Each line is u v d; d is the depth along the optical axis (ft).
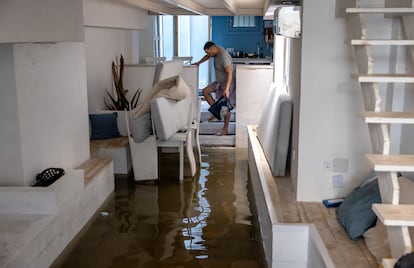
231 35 43.78
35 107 13.51
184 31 44.19
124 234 14.32
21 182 12.91
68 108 16.03
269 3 15.75
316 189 12.85
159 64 21.26
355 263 9.37
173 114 19.48
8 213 12.35
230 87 28.60
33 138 13.42
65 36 11.69
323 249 9.71
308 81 12.37
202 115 33.73
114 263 12.35
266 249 12.54
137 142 19.47
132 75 25.58
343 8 11.41
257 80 25.53
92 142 21.16
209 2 25.70
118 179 20.34
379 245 9.71
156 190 18.75
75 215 13.91
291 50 15.70
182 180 20.06
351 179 12.74
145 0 24.61
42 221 11.85
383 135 8.77
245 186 19.31
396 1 11.05
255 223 15.21
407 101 11.84
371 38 12.09
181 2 21.34
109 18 23.88
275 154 15.28
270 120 17.99
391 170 8.23
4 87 12.37
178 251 13.10
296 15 13.17
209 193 18.39
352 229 10.40
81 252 13.03
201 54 44.60
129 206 16.88
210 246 13.44
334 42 12.14
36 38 9.98
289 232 10.87
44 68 14.05
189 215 15.94
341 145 12.62
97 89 23.52
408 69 11.68
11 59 12.20
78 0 12.68
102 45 24.36
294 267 11.03
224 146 26.58
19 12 9.18
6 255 9.89
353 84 12.27
